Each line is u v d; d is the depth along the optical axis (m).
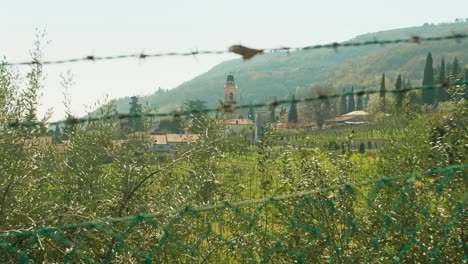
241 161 9.28
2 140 7.26
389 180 4.02
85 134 8.30
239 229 6.92
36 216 7.03
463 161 7.64
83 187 7.97
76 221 6.94
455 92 8.24
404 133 8.61
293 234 7.07
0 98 7.42
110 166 8.48
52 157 8.01
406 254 7.19
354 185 3.91
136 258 6.67
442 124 8.55
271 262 6.94
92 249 6.72
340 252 6.82
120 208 7.93
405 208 7.21
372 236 7.21
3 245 3.45
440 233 6.98
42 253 6.47
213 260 6.90
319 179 7.62
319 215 7.23
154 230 6.86
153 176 8.44
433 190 7.38
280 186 8.27
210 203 8.23
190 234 7.02
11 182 6.99
